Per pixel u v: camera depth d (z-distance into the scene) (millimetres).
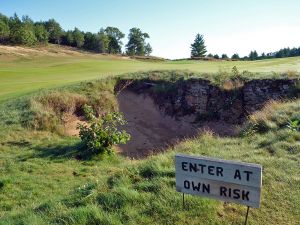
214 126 20531
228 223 6078
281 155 9039
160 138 20234
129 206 6660
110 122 17734
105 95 23094
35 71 46375
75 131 18922
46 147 15391
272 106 14836
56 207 7125
